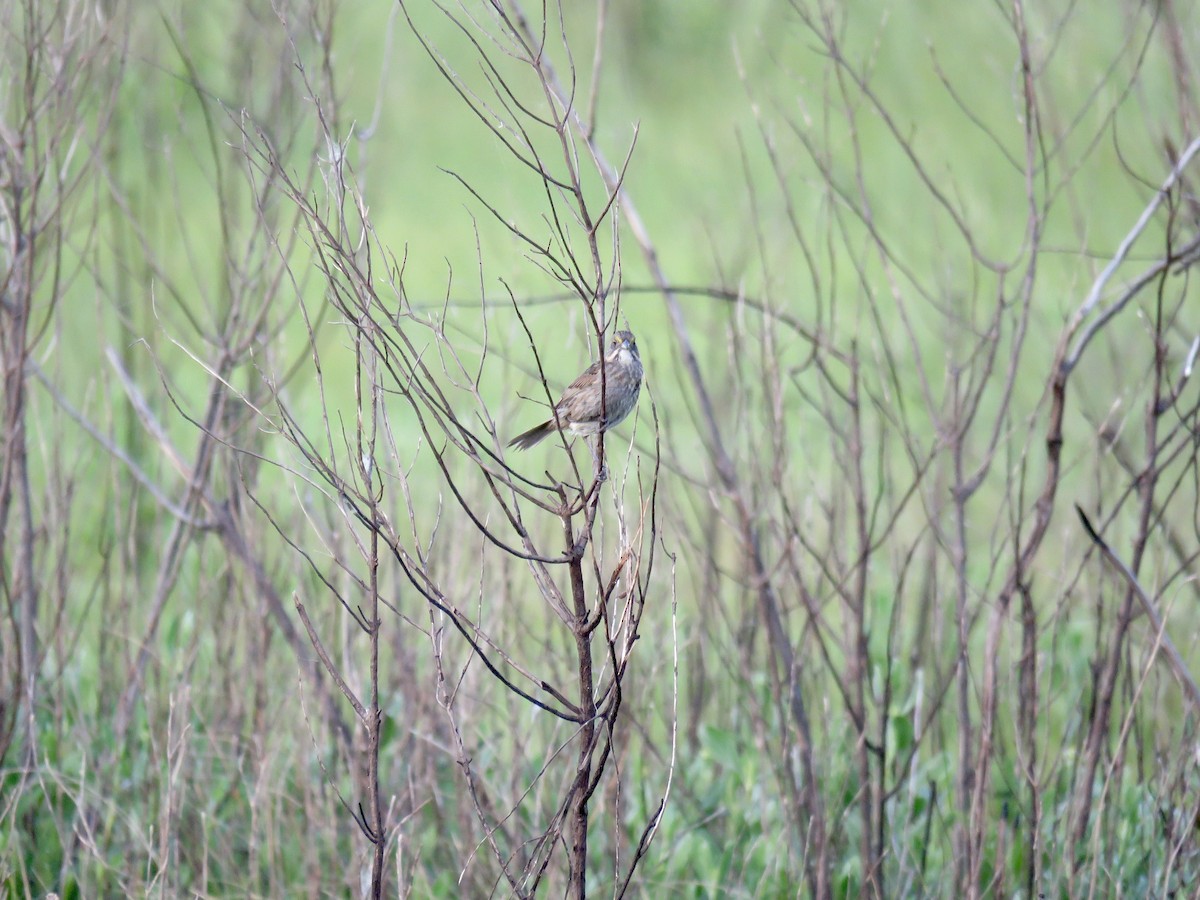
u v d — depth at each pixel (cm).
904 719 1084
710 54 3183
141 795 1091
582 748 701
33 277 1045
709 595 1116
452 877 1052
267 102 1196
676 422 1819
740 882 1004
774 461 1000
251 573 1073
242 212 1375
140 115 1325
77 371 1628
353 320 661
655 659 1064
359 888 953
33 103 979
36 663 1056
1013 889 1026
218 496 1219
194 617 1137
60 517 1085
